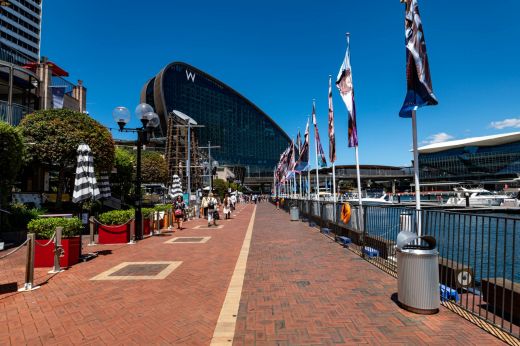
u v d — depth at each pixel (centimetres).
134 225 1248
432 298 464
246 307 500
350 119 1183
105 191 1822
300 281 643
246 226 1800
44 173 2219
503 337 390
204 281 659
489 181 10756
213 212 1869
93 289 607
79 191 1030
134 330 427
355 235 1044
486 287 484
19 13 10238
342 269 742
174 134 7938
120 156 2739
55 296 568
